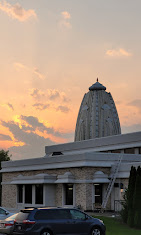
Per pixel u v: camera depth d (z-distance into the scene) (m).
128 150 59.62
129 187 34.34
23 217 24.03
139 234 28.31
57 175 54.09
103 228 25.55
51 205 53.12
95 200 49.22
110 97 116.06
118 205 46.62
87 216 25.41
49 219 24.20
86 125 112.69
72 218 24.84
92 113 112.44
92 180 49.25
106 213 46.47
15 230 24.19
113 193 49.09
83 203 48.81
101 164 50.12
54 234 24.09
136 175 34.38
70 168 51.75
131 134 58.84
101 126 111.56
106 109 113.06
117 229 31.00
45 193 53.06
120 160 50.41
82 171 49.66
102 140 63.53
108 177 49.81
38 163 58.00
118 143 60.75
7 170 64.50
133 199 32.97
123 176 48.22
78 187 49.97
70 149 69.75
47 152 74.94
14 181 58.91
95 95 114.31
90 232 25.17
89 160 49.50
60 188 52.56
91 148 65.44
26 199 57.66
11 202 61.91
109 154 51.09
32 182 54.62
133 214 32.50
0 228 27.62
